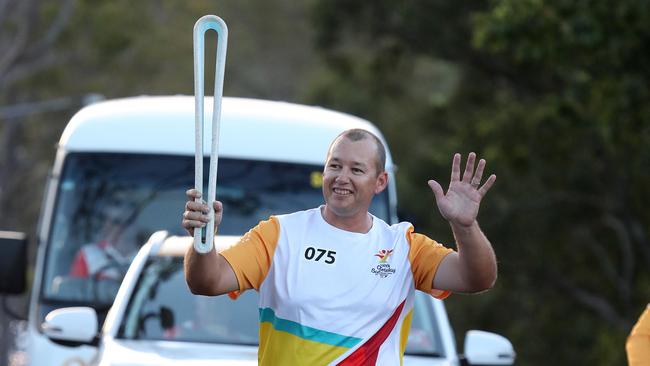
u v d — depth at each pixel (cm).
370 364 1189
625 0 4091
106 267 2259
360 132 1200
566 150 5925
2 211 8044
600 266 6638
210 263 1144
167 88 8288
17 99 8169
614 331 6322
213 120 1141
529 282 6650
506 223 6569
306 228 1199
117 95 8188
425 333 1719
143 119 2373
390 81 6900
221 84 1141
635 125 4519
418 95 8462
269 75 12875
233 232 2300
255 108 2431
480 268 1187
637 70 4381
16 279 2253
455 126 6775
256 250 1185
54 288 2236
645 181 6062
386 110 8200
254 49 12525
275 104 2509
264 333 1205
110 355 1606
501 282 6638
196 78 1134
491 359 1716
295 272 1185
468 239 1179
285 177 2350
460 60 6331
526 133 5884
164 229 2312
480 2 6084
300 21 13025
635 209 6212
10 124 8100
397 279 1199
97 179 2333
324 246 1191
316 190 2350
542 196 6456
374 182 1195
